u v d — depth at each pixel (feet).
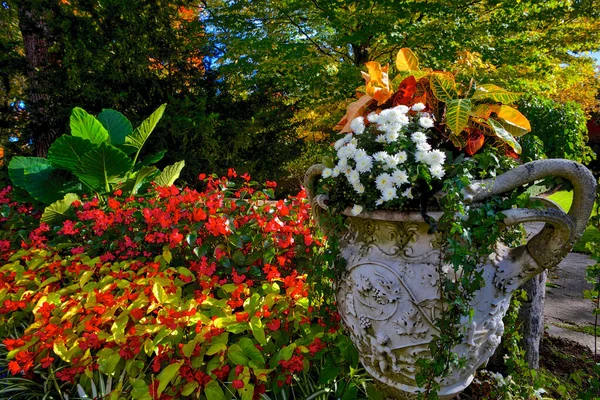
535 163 4.30
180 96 21.52
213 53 23.43
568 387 6.80
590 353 8.22
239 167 23.04
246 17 21.12
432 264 4.50
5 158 18.24
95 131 13.58
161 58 20.63
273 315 6.62
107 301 6.53
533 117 7.72
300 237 8.18
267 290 7.11
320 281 5.86
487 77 15.66
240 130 21.76
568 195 18.70
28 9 17.94
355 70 18.33
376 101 5.22
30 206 13.71
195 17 22.66
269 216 8.32
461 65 15.30
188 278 7.38
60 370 6.81
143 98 20.40
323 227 5.93
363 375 6.39
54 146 11.31
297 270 7.98
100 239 9.14
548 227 4.50
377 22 17.16
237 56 21.27
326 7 18.88
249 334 6.84
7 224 11.51
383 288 4.64
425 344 4.61
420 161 4.19
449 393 4.91
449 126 4.35
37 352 6.32
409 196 4.22
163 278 7.15
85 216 9.25
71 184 13.16
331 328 6.06
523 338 7.23
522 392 6.17
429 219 4.26
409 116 4.73
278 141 24.39
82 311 6.82
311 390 6.23
